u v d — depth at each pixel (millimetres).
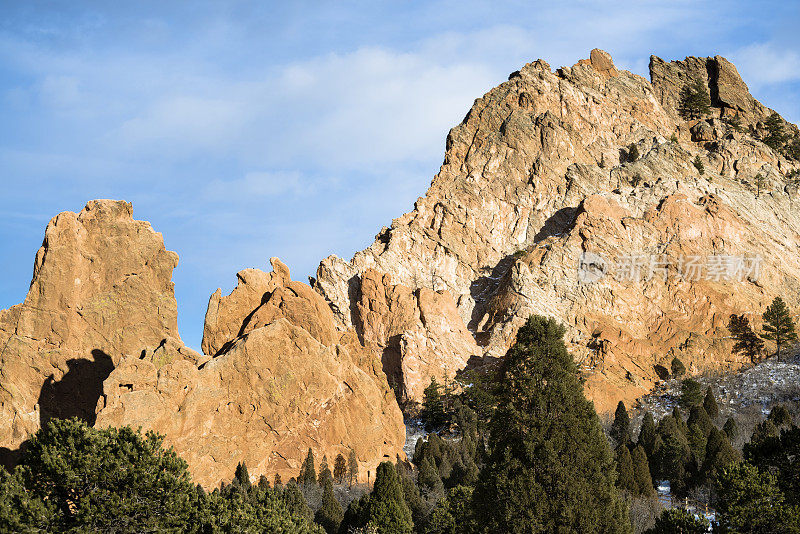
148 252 112125
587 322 167375
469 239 192625
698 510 87250
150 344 108250
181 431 95312
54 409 103062
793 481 68938
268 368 103438
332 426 105438
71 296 107938
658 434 108250
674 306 172500
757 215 197000
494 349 161500
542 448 59250
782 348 161750
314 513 85312
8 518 51750
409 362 158125
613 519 57406
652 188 193625
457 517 75875
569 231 184125
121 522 55188
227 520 58500
